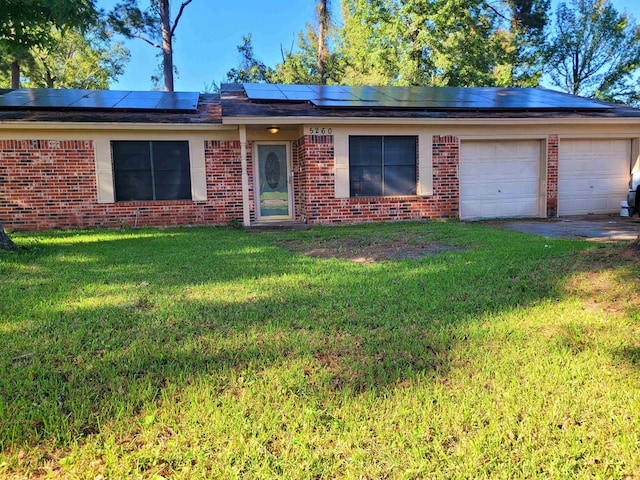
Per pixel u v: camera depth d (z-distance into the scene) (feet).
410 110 35.76
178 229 33.01
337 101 36.47
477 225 32.27
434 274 16.75
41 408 7.86
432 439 7.13
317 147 33.50
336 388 8.64
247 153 36.50
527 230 29.01
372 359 9.86
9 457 6.64
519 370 9.22
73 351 10.22
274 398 8.25
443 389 8.55
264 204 37.73
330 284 15.80
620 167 39.34
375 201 35.01
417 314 12.54
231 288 15.42
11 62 64.34
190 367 9.46
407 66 75.87
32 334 11.21
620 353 9.86
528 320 11.98
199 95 44.19
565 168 38.50
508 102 39.55
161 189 34.53
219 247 23.90
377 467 6.50
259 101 35.68
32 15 24.67
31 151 31.91
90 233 30.27
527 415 7.67
